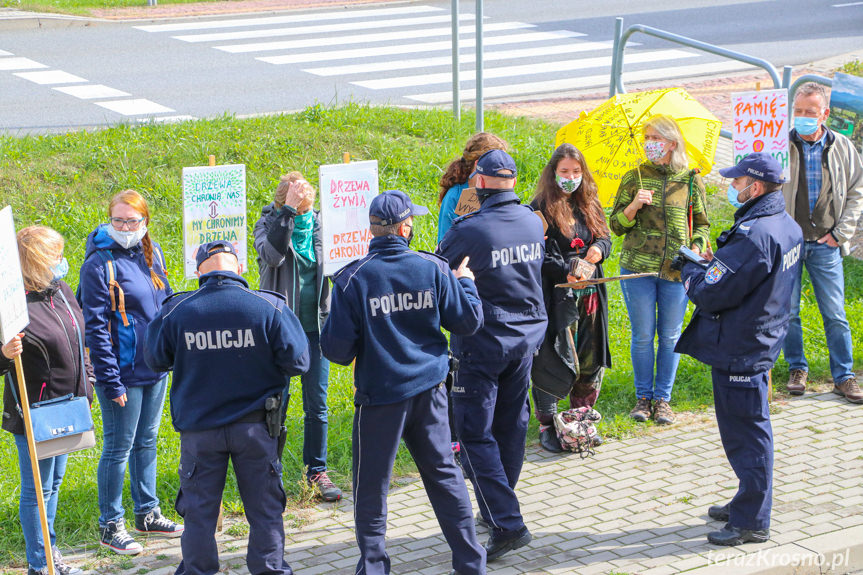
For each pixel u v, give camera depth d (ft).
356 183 22.33
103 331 19.15
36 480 17.51
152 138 40.34
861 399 26.55
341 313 17.33
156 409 20.35
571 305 22.70
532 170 41.04
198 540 17.43
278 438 17.89
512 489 19.63
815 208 26.22
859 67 55.93
